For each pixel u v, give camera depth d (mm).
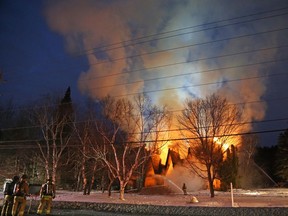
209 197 32281
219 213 18906
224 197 31484
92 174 41219
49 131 45688
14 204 16562
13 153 48812
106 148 35312
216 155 35156
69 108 45438
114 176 31562
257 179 68250
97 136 37125
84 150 37188
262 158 76875
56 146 40312
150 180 51188
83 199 28125
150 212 20688
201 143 35625
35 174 47250
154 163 57156
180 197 32438
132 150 38188
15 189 16828
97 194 38188
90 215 19609
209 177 33688
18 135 52219
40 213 19031
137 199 28938
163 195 37562
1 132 52656
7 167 47625
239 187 58656
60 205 23328
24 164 47594
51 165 45438
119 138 36812
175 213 19906
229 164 52250
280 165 65375
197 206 20125
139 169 48500
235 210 18688
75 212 20891
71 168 52156
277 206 19953
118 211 21531
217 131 36844
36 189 28438
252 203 22875
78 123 42719
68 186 52094
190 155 53031
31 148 48625
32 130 51969
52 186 19469
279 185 66000
